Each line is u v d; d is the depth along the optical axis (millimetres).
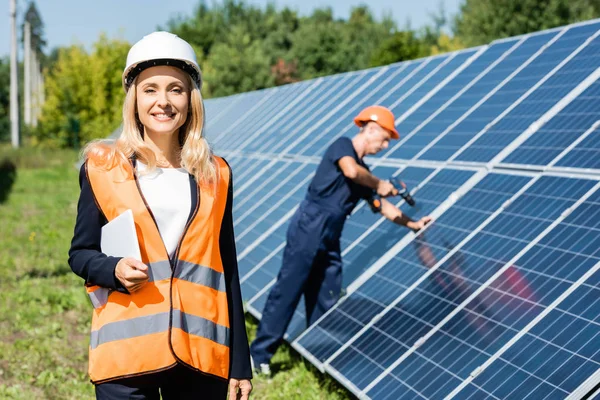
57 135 37688
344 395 5617
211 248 2973
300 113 11883
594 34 6484
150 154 2938
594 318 3783
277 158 10648
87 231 2926
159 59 2904
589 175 4820
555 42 6949
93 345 2906
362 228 6992
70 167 29094
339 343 5629
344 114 9977
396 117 8367
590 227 4367
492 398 3873
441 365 4438
